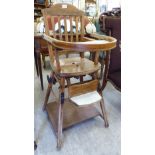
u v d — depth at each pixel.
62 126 1.37
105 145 1.29
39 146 1.26
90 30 2.16
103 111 1.46
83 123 1.53
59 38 1.49
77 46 1.04
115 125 1.50
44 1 4.80
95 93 1.35
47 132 1.41
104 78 1.57
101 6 4.88
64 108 1.62
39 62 2.03
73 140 1.33
